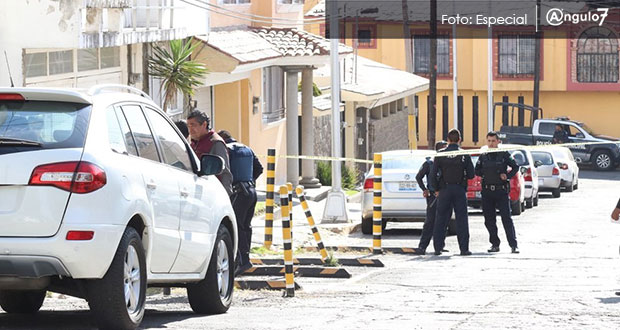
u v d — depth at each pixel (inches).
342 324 676.1
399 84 3127.5
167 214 639.8
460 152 1293.1
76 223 553.9
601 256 1280.8
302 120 2315.5
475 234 1635.1
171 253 647.8
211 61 1723.7
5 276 561.9
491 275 1055.6
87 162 561.3
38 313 721.6
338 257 1206.9
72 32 1261.1
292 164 2237.9
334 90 1796.3
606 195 2748.5
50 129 571.2
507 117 4456.2
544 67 4377.5
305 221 1776.6
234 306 800.3
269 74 2313.0
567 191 2898.6
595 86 4325.8
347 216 1774.1
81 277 561.0
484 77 4399.6
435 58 3009.4
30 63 1295.5
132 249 593.9
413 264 1192.2
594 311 743.7
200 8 1711.4
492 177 1322.6
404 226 1797.5
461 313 736.3
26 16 1262.3
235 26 2060.8
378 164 1299.2
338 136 1792.6
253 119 2151.8
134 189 591.8
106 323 584.4
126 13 1465.3
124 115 620.1
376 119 3248.0
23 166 554.6
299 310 764.0
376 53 4512.8
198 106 1963.6
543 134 3860.7
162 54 1576.0
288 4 2283.5
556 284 959.0
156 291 913.5
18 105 581.0
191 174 698.2
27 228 552.4
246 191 997.2
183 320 695.7
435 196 1336.1
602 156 3841.0
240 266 1011.3
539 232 1668.3
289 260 875.4
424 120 4525.1
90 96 589.3
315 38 2138.3
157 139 657.6
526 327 661.3
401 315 726.5
